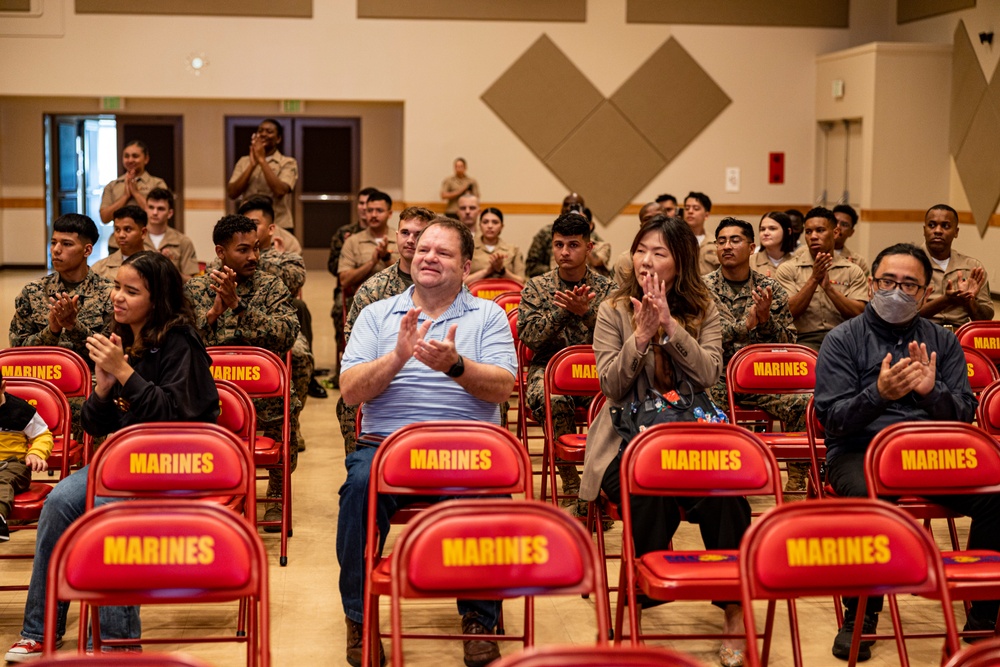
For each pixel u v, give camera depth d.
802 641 3.57
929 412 3.55
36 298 4.86
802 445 4.24
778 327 5.16
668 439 3.08
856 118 12.30
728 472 3.08
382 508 3.31
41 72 12.12
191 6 12.22
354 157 15.64
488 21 12.61
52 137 15.25
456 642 3.55
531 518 2.45
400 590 2.42
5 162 15.15
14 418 3.60
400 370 3.41
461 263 3.51
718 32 12.88
